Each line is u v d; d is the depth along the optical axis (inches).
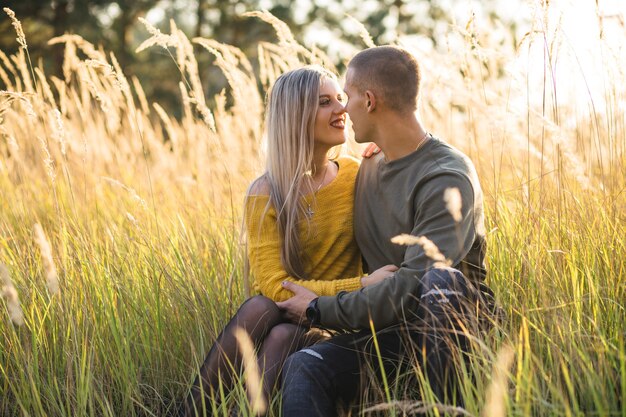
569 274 100.8
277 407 95.1
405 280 88.0
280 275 101.1
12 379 106.4
